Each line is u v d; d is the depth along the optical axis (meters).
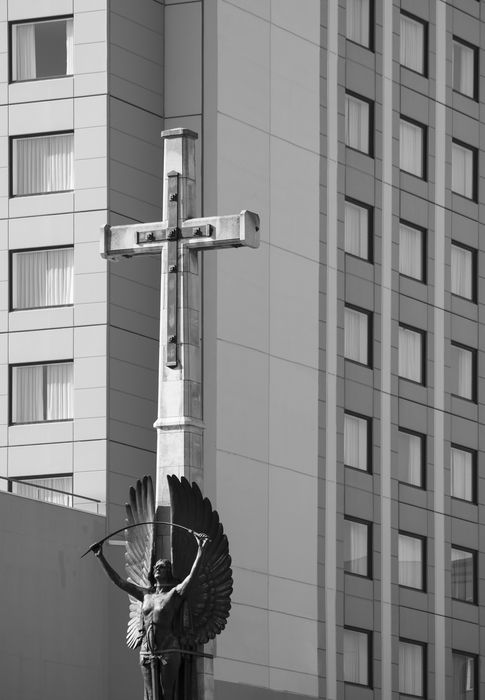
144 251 48.16
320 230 117.00
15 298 104.06
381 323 122.00
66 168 104.56
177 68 108.69
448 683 124.12
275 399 111.56
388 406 121.81
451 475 126.75
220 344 107.88
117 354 102.38
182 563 45.25
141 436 102.69
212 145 108.19
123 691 97.88
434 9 129.38
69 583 96.31
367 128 123.12
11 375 103.19
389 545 120.69
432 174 127.81
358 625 117.38
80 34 105.25
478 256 130.88
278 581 110.69
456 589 125.94
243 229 47.41
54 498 100.25
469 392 129.12
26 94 105.38
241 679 107.25
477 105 131.88
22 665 93.12
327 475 115.50
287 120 114.69
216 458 106.56
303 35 117.00
